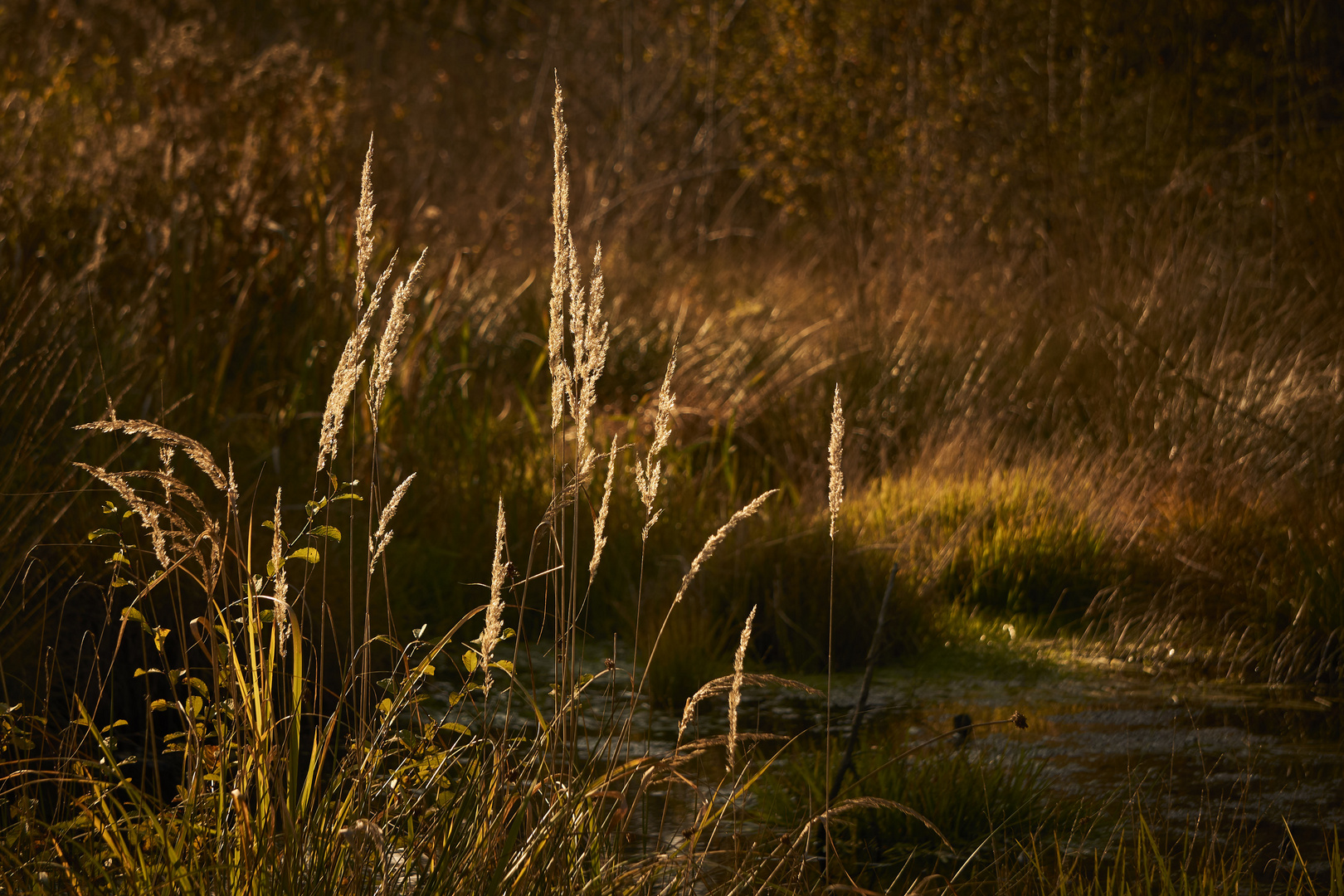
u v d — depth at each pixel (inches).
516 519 344.8
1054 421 430.3
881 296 574.9
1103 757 227.8
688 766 218.7
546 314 478.0
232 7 858.8
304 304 378.9
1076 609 326.0
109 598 151.9
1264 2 663.1
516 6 1085.8
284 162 412.5
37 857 128.3
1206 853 181.5
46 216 350.9
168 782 195.6
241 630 143.6
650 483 136.1
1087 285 530.9
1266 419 386.6
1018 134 684.1
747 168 839.7
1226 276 484.7
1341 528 315.3
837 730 244.4
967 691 273.3
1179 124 636.7
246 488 284.4
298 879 117.5
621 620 312.7
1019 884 173.5
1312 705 258.5
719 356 491.5
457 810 134.9
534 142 958.4
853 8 766.5
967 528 345.4
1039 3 696.4
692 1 925.2
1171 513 352.5
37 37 567.2
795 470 413.1
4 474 228.5
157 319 339.3
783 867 173.5
